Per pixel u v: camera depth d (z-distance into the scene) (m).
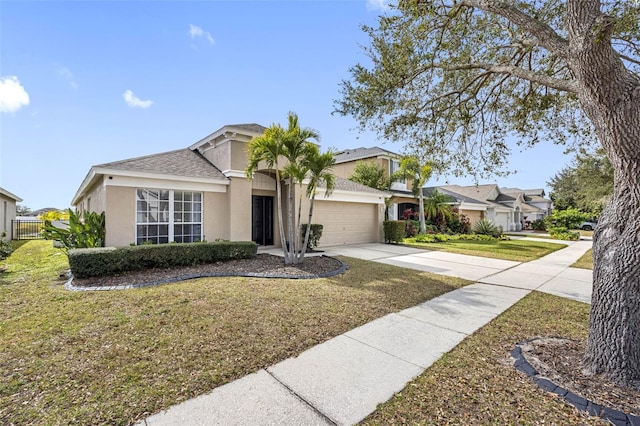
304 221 13.28
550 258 12.27
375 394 2.79
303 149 8.59
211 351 3.58
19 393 2.73
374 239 17.06
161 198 10.03
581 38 2.87
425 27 5.37
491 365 3.33
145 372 3.10
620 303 2.96
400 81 5.92
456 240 19.38
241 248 9.48
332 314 4.93
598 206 20.67
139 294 5.77
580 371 3.14
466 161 7.08
